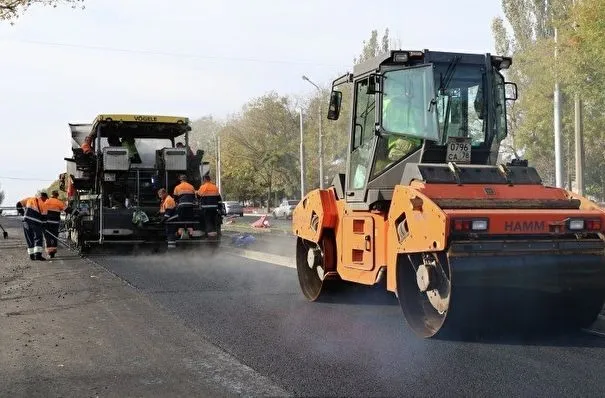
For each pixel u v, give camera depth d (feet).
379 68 27.48
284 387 18.04
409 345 22.45
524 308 23.21
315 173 184.55
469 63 27.40
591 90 67.10
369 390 17.67
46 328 25.80
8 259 53.11
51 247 53.26
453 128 26.78
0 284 38.01
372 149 27.53
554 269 21.86
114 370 19.92
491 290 21.34
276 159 207.10
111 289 35.45
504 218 21.63
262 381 18.61
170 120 58.39
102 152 55.31
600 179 134.31
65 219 71.97
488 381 18.24
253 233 84.53
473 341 22.82
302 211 33.06
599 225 22.59
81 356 21.58
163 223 55.31
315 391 17.66
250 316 27.89
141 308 29.86
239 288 35.83
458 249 21.17
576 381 18.12
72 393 17.72
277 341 23.32
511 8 124.26
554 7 85.30
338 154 163.02
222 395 17.46
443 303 22.77
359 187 28.60
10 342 23.56
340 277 30.14
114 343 23.29
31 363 20.77
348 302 31.27
